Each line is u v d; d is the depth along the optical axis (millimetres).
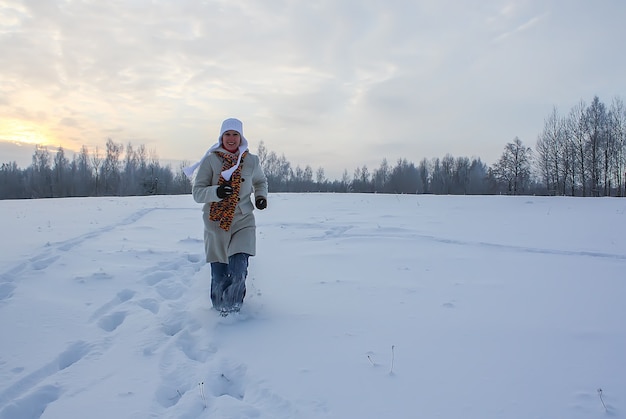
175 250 7379
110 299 4602
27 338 3508
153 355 3250
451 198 19234
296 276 5645
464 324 3805
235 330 3742
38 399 2607
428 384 2738
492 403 2510
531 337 3492
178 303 4598
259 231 9969
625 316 3980
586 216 12312
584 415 2375
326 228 10375
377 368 2967
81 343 3438
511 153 52188
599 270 5887
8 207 15836
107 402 2549
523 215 12961
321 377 2848
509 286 5082
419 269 6008
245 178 4184
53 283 5172
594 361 3043
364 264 6352
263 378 2848
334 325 3818
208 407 2549
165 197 22281
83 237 8516
